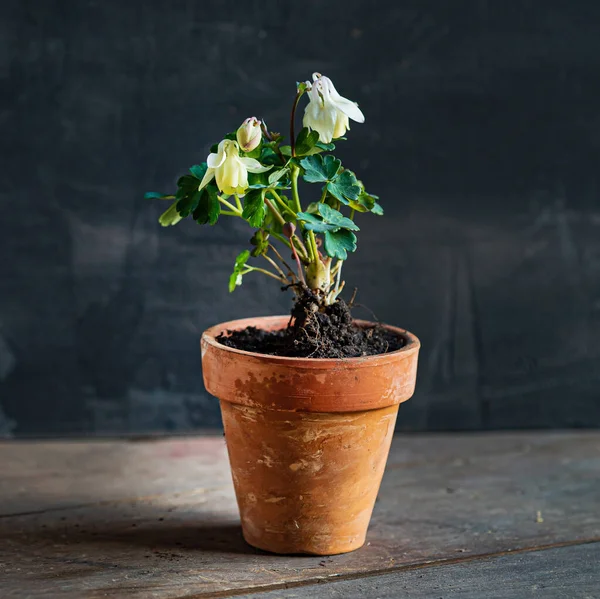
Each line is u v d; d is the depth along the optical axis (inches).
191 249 78.9
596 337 82.5
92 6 74.8
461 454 75.9
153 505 61.5
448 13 77.1
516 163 79.5
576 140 79.5
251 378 47.6
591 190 80.4
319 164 50.6
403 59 77.4
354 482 50.6
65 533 55.9
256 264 79.7
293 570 50.6
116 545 54.0
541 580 50.3
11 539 54.6
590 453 76.5
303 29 76.5
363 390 47.4
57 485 65.6
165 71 76.1
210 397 81.4
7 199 76.6
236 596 47.3
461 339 81.8
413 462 73.4
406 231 79.8
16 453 74.4
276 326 59.5
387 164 78.7
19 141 75.9
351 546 53.5
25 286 78.0
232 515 59.8
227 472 69.6
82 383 80.0
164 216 55.6
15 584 48.1
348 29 76.8
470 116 78.5
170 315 79.7
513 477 69.5
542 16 77.7
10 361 79.0
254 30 76.3
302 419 47.5
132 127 76.6
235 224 78.8
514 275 81.1
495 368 82.4
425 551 54.2
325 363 46.4
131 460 72.7
